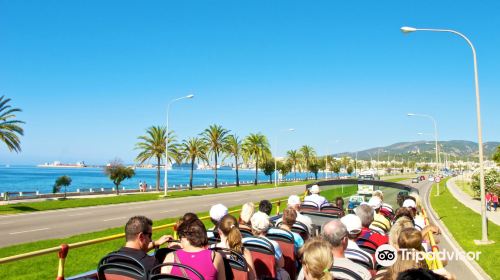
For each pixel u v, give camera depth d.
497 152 65.19
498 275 10.77
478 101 18.23
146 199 40.59
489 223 23.12
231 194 50.69
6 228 20.22
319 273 3.41
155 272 4.28
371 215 6.27
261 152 83.25
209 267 4.03
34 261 11.45
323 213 8.82
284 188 67.44
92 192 56.28
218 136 76.62
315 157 114.25
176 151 69.12
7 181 129.62
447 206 35.12
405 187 10.45
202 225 4.26
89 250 13.40
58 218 24.80
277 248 5.59
